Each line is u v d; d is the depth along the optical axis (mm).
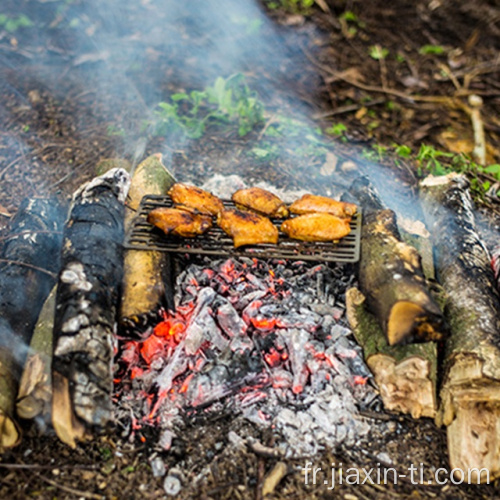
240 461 1190
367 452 1210
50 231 1362
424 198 1478
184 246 1307
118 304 1241
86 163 1669
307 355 1248
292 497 1164
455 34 2188
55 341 1171
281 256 1286
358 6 2322
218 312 1268
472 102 1911
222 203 1363
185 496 1161
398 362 1196
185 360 1247
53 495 1155
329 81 1979
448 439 1198
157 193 1401
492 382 1183
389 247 1249
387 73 2016
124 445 1202
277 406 1232
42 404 1187
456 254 1338
